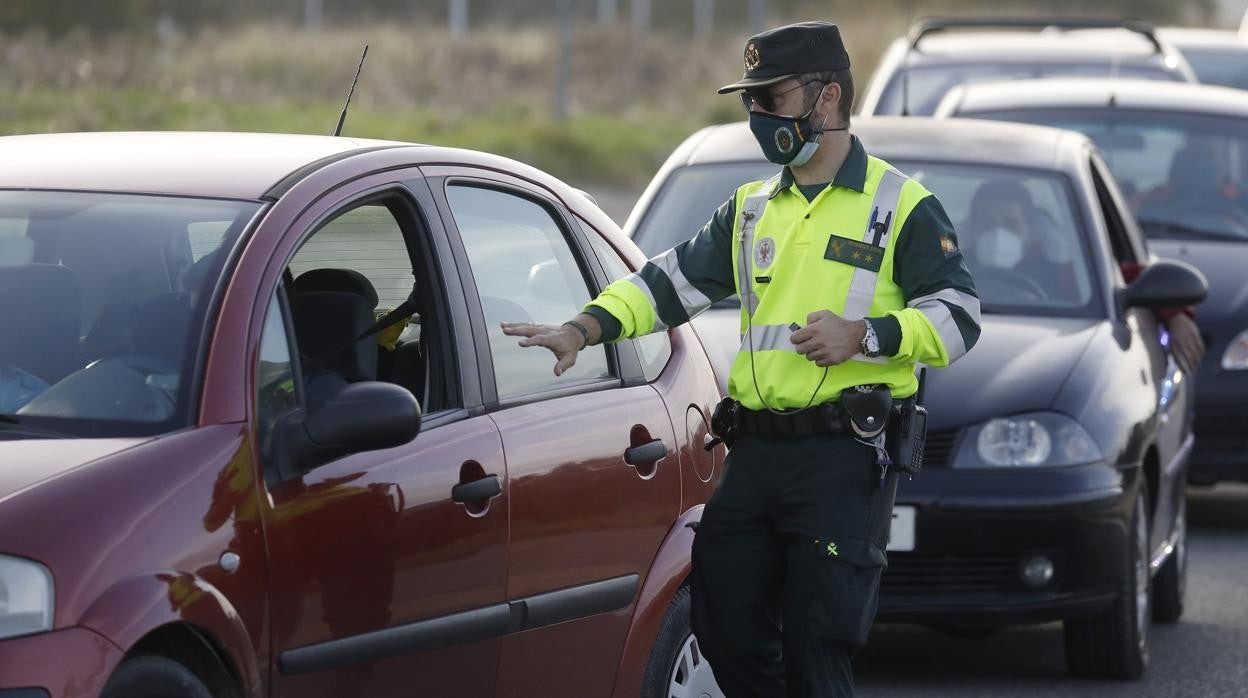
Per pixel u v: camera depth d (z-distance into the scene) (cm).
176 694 1283
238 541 1333
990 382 2386
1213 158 3688
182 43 11194
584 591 1655
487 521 1551
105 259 1496
